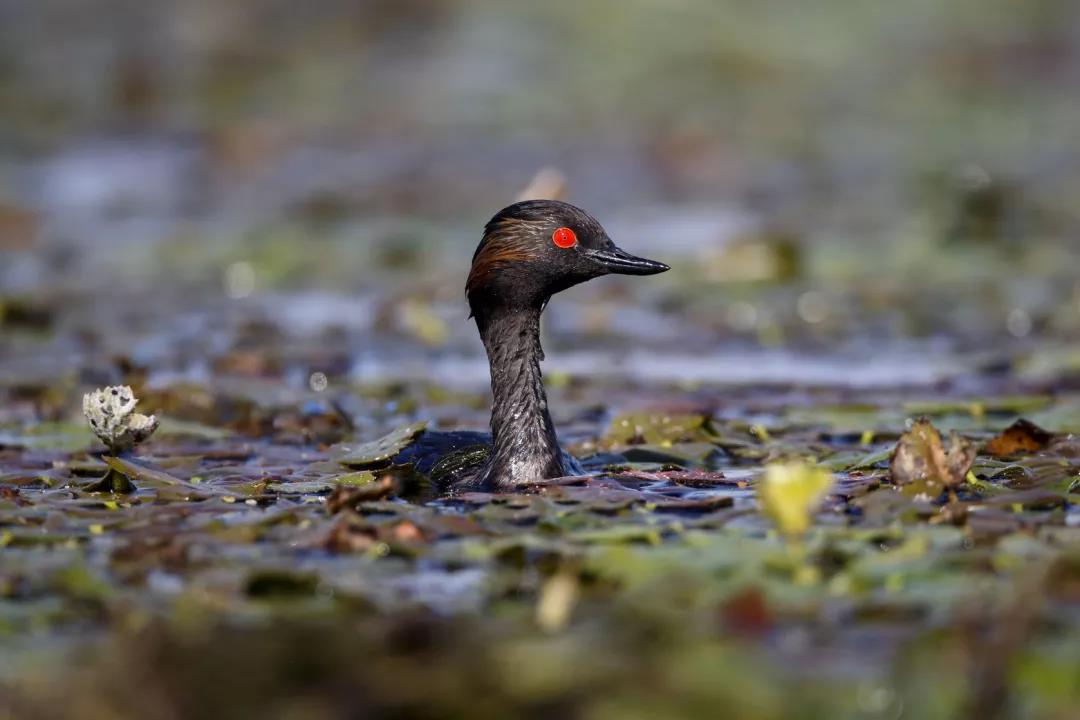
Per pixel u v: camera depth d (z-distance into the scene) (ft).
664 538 27.86
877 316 59.82
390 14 122.62
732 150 99.71
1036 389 45.44
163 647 22.07
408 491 32.91
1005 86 114.21
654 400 44.83
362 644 22.16
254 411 42.29
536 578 25.66
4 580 25.39
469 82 111.96
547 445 33.99
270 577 24.88
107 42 118.01
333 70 114.11
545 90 111.14
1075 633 22.63
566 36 121.19
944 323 58.29
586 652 21.83
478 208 86.43
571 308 63.31
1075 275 66.54
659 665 21.42
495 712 20.15
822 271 68.74
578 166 95.96
